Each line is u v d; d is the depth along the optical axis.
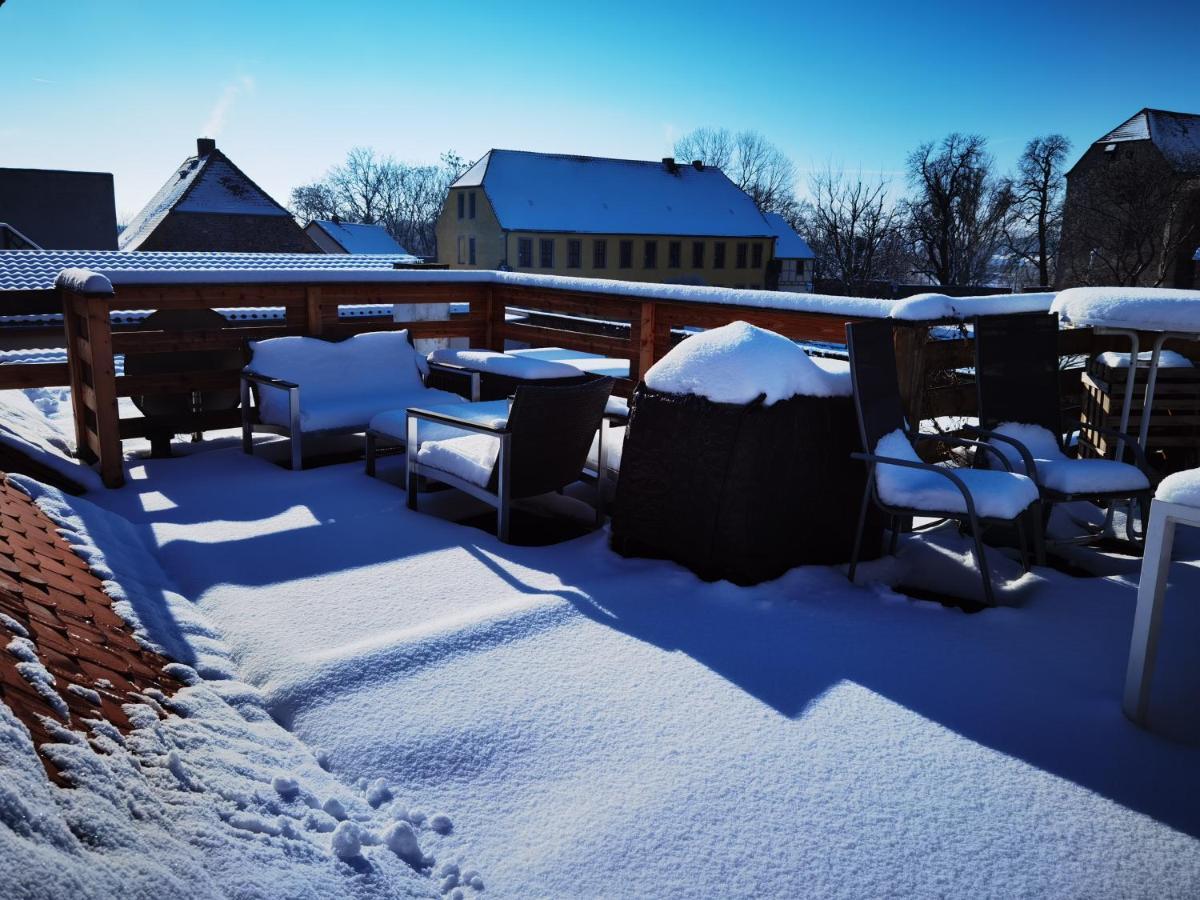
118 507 4.03
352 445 5.47
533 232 42.53
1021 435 3.89
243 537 3.64
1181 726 2.28
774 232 48.62
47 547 2.77
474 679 2.47
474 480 3.77
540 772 2.06
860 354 3.23
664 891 1.69
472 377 5.29
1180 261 39.53
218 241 35.28
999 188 48.62
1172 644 2.74
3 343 8.14
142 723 1.92
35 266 13.02
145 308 4.97
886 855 1.79
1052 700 2.39
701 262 46.78
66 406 7.45
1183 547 3.70
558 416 3.68
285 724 2.28
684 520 3.32
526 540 3.80
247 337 5.37
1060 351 4.79
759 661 2.61
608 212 44.81
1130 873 1.75
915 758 2.12
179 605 2.88
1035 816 1.91
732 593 3.10
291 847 1.69
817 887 1.71
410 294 6.13
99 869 1.33
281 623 2.82
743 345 3.25
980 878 1.73
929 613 2.97
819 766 2.09
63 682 1.87
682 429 3.28
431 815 1.91
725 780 2.03
